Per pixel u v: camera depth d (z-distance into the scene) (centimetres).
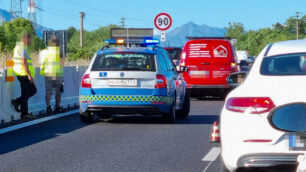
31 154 1182
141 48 1761
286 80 820
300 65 882
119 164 1070
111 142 1346
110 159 1121
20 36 1838
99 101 1684
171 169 1024
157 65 1703
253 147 801
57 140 1382
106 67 1697
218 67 2808
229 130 825
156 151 1217
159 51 1789
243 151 807
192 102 2684
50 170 1015
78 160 1111
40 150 1232
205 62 2814
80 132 1536
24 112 1867
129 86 1673
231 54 2812
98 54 1745
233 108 830
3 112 1792
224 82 2805
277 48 958
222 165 890
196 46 2831
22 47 1847
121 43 2019
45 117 1933
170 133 1515
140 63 1697
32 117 1881
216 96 3145
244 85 861
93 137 1436
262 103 805
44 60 2095
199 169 1026
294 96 793
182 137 1435
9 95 1853
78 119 1878
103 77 1680
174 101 1772
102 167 1042
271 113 798
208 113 2116
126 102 1673
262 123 801
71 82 2481
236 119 820
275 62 902
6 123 1755
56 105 2141
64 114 2044
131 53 1722
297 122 786
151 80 1678
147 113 1694
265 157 795
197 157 1146
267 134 795
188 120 1861
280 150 789
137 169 1023
